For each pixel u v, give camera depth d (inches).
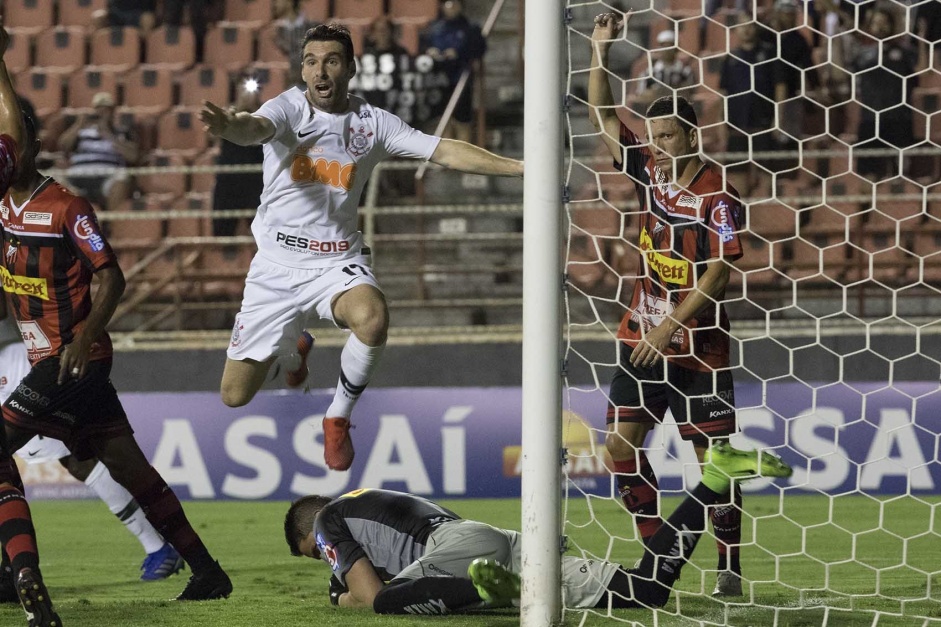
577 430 1243.2
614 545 874.1
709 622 506.9
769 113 1485.0
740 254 620.4
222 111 561.9
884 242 1461.6
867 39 1533.0
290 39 1800.0
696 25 1707.7
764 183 1491.1
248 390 667.4
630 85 1615.4
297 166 626.5
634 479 658.8
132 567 839.7
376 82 1664.6
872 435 1216.2
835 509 1114.7
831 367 1331.2
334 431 642.2
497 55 1927.9
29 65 1875.0
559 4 480.4
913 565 763.4
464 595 518.3
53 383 606.2
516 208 1401.3
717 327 613.9
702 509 531.2
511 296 1627.7
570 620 498.6
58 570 826.2
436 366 1392.7
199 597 625.3
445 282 1638.8
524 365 480.4
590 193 1546.5
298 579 742.5
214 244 1472.7
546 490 476.7
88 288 615.8
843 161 1485.0
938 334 1317.7
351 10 1883.6
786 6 1502.2
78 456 642.2
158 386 1386.6
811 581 696.4
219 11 1898.4
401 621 517.3
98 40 1867.6
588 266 1505.9
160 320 1454.2
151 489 630.5
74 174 1432.1
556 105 478.6
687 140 629.9
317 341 1376.7
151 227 1625.2
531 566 478.9
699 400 644.1
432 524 559.2
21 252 601.9
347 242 642.8
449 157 629.9
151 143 1765.5
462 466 1254.9
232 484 1259.8
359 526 566.6
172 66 1849.2
